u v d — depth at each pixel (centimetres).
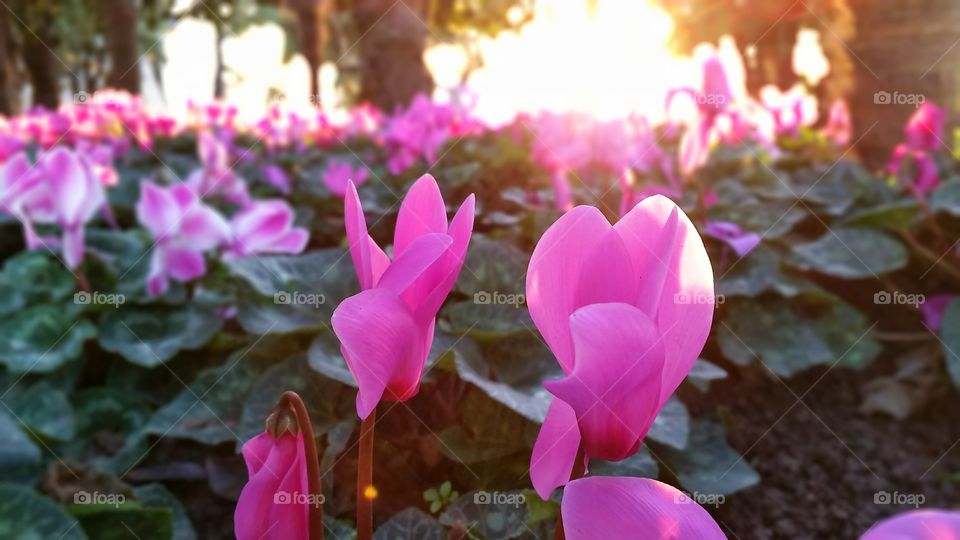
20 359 273
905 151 350
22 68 1945
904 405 286
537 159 282
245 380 218
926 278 342
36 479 188
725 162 397
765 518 218
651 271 73
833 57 492
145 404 258
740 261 302
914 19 422
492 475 172
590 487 65
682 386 258
